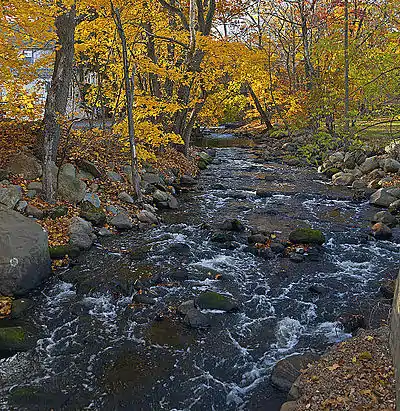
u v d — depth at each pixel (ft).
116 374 19.03
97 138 49.93
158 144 46.96
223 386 18.30
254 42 98.37
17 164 37.60
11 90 37.70
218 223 38.91
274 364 19.58
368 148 59.36
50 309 24.11
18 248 25.53
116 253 31.42
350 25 84.12
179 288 26.63
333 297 25.73
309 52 81.15
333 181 56.03
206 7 62.08
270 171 64.18
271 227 37.99
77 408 17.07
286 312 24.13
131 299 25.34
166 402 17.47
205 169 64.85
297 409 14.93
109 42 42.80
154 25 52.42
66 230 32.55
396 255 32.07
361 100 53.47
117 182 43.80
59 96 35.91
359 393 14.98
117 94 48.75
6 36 31.35
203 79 56.18
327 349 19.42
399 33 62.34
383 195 45.21
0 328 21.30
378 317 23.18
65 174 37.68
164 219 40.01
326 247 33.42
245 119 131.44
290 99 79.05
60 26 35.19
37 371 19.16
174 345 21.08
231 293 26.17
